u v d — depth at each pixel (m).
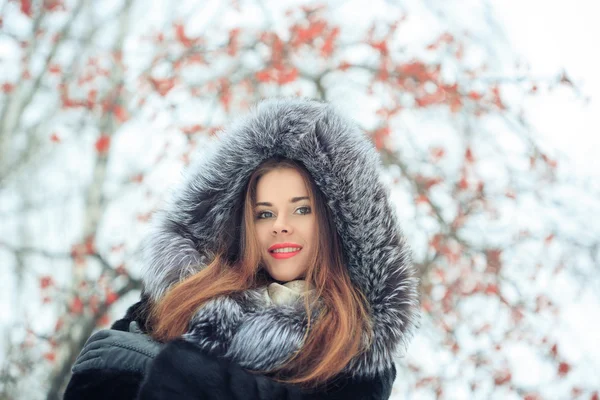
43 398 5.22
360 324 2.21
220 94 5.36
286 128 2.31
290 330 2.16
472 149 5.31
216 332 2.16
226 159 2.36
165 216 2.37
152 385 2.07
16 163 5.91
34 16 5.96
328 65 5.44
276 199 2.39
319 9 5.49
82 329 5.07
